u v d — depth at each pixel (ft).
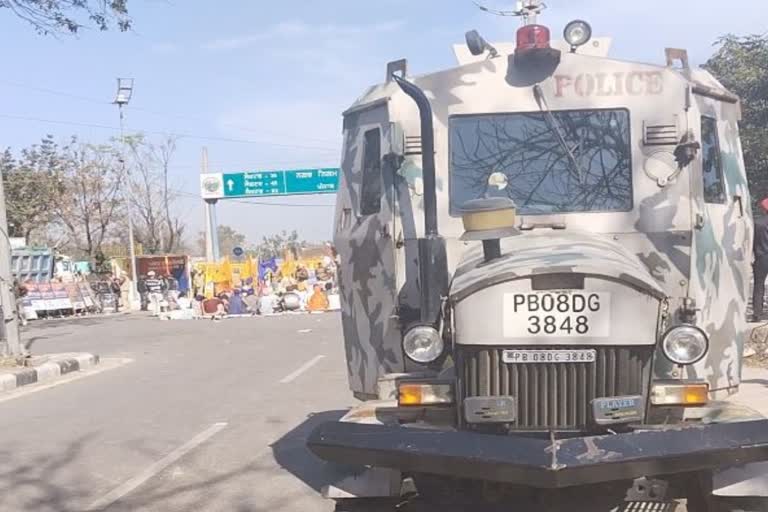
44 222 140.77
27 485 21.93
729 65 67.46
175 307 98.89
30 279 111.96
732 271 16.83
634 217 15.93
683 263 15.65
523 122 16.58
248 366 44.93
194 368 45.24
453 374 14.12
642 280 13.07
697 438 12.86
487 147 16.55
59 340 67.41
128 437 27.40
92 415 31.96
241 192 134.31
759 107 65.46
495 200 14.21
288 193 135.13
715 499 14.47
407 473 15.30
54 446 26.50
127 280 128.16
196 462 23.76
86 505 19.93
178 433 27.76
